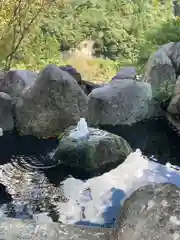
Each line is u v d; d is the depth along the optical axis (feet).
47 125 18.79
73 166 15.67
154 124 19.58
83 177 15.01
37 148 17.47
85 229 6.36
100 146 15.81
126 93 19.54
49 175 15.14
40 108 18.78
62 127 19.08
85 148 15.69
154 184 6.04
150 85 20.31
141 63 27.48
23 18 26.25
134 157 13.09
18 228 6.35
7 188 14.17
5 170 15.46
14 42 25.73
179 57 21.88
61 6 30.55
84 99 19.53
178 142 18.06
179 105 19.17
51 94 18.81
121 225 5.65
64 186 13.70
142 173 12.37
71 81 19.26
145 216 5.49
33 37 28.73
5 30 26.61
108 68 28.17
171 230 5.31
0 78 20.81
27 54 27.63
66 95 19.01
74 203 12.46
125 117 19.45
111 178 12.41
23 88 20.17
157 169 12.67
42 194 13.71
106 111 19.30
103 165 15.69
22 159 16.38
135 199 5.77
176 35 28.32
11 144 17.83
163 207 5.52
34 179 14.84
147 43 28.22
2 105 18.93
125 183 12.07
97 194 12.09
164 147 17.61
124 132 19.02
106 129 19.31
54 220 11.94
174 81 21.04
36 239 6.18
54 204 12.91
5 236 6.20
